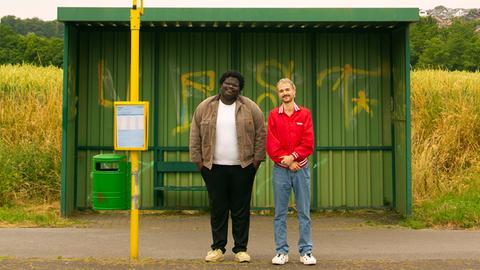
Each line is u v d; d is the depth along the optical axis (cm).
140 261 603
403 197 859
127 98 904
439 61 3036
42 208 948
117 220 845
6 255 630
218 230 604
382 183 918
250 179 600
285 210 595
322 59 915
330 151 912
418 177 1063
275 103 911
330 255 643
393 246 691
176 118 908
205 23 841
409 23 829
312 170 910
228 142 591
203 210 902
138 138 577
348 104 916
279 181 588
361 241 720
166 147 902
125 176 634
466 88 1376
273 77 912
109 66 903
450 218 819
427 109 1299
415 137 1218
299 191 589
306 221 591
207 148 591
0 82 1388
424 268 585
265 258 626
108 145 902
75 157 891
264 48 912
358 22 823
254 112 597
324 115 914
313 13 811
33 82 1414
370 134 917
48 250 656
